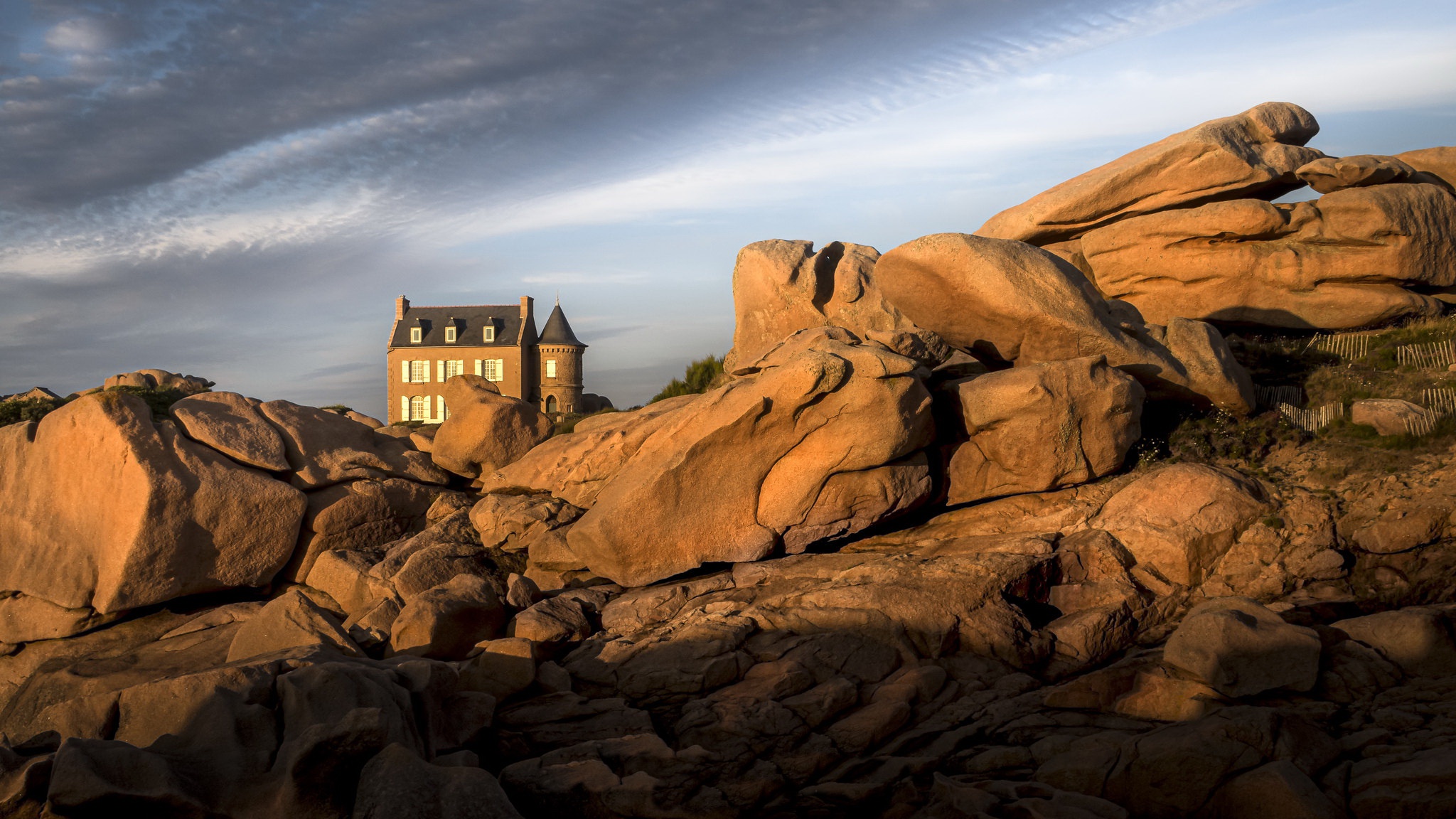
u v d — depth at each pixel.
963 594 11.88
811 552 14.80
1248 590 12.43
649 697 10.95
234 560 15.67
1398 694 8.82
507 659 11.21
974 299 15.60
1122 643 11.88
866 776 8.85
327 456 17.84
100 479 15.16
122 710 8.80
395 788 7.04
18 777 7.43
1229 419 15.73
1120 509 13.64
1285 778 7.03
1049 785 8.13
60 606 15.02
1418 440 13.85
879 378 13.72
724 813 8.16
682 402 18.14
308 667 8.77
